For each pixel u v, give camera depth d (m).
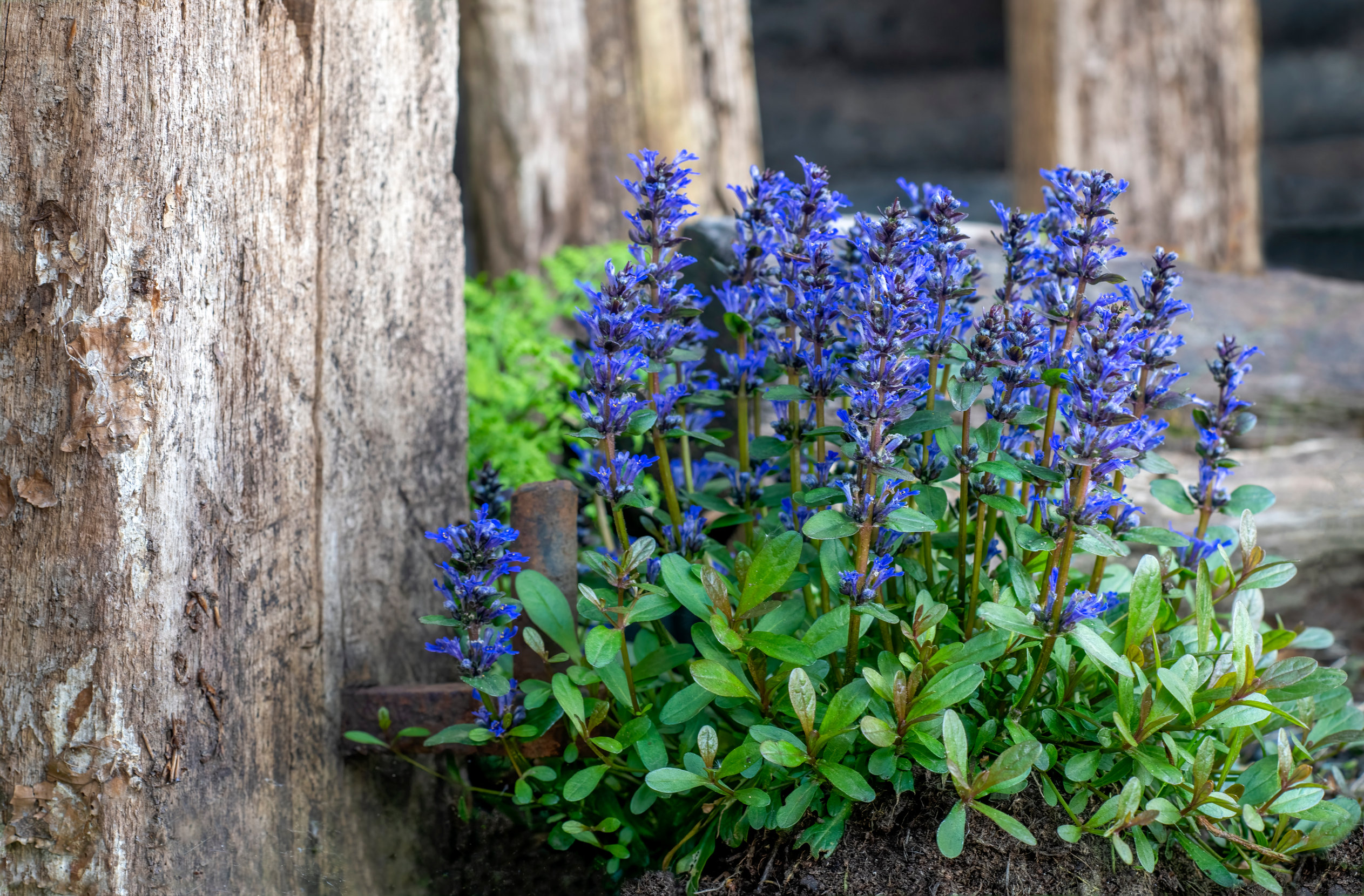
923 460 1.03
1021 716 1.02
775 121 5.26
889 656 1.02
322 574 1.07
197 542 1.02
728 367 1.06
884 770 1.00
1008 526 1.05
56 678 1.01
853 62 5.32
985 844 1.02
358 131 1.08
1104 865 1.02
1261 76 4.39
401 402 1.10
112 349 1.00
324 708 1.07
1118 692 1.00
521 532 1.06
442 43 1.11
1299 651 1.23
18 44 1.00
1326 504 1.28
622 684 1.04
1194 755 1.01
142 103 1.01
